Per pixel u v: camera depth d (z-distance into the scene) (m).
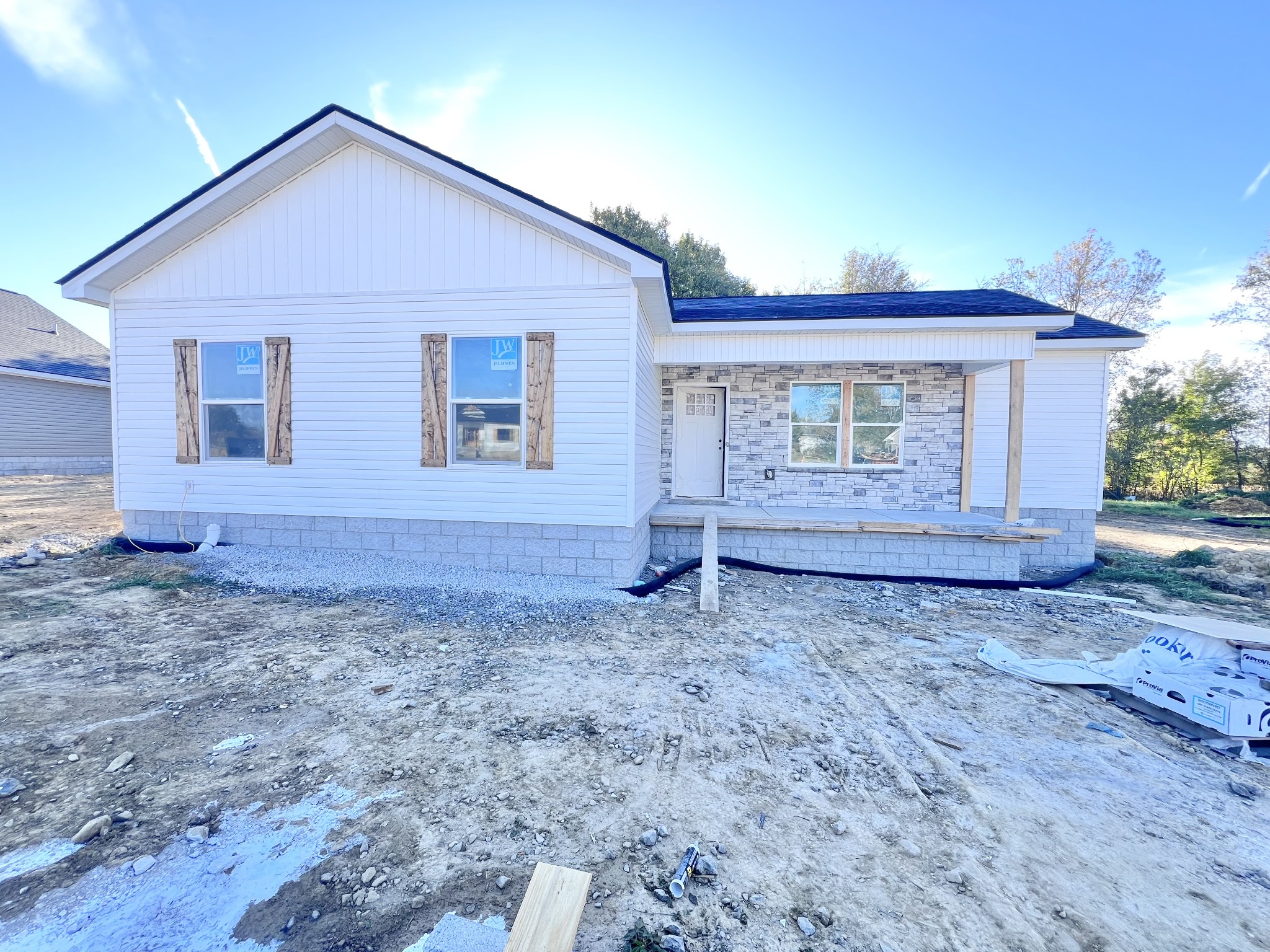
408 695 3.96
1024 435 10.17
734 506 10.20
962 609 6.95
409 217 7.21
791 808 2.84
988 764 3.34
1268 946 2.07
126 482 7.95
